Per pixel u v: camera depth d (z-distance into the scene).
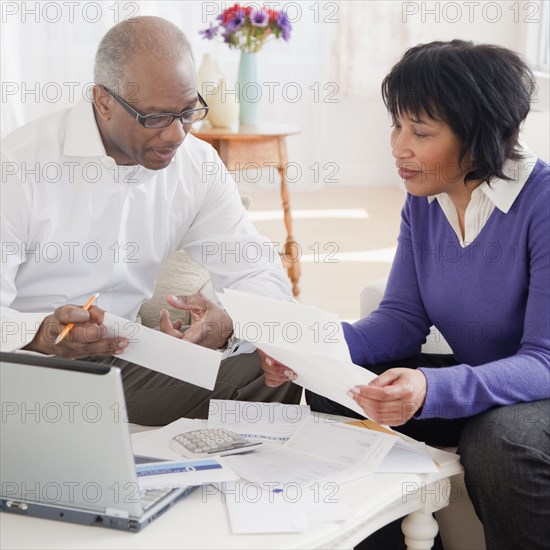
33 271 1.94
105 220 1.96
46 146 1.89
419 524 1.58
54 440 1.32
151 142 1.79
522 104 1.71
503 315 1.82
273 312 1.49
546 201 1.72
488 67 1.68
